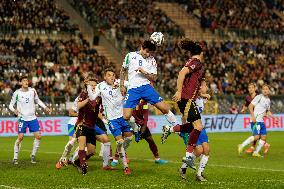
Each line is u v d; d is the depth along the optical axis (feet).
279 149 167.12
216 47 361.10
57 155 146.51
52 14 347.77
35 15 339.77
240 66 347.97
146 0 386.52
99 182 93.25
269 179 96.89
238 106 277.23
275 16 425.69
